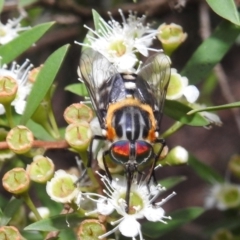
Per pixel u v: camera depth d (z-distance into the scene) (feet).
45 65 0.44
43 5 0.54
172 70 0.45
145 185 0.43
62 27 0.59
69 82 0.61
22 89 0.45
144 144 0.42
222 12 0.41
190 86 0.44
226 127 0.73
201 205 0.71
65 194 0.42
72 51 0.60
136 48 0.45
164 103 0.44
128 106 0.43
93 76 0.44
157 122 0.43
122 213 0.42
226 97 0.55
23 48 0.46
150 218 0.42
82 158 0.43
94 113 0.44
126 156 0.41
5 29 0.48
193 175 0.73
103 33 0.45
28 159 0.45
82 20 0.56
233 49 0.72
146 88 0.44
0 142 0.43
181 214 0.47
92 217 0.42
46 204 0.48
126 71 0.44
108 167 0.43
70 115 0.44
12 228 0.42
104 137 0.43
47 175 0.43
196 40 0.61
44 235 0.44
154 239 0.46
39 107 0.45
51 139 0.45
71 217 0.42
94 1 0.58
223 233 0.51
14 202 0.43
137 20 0.47
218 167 0.73
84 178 0.44
